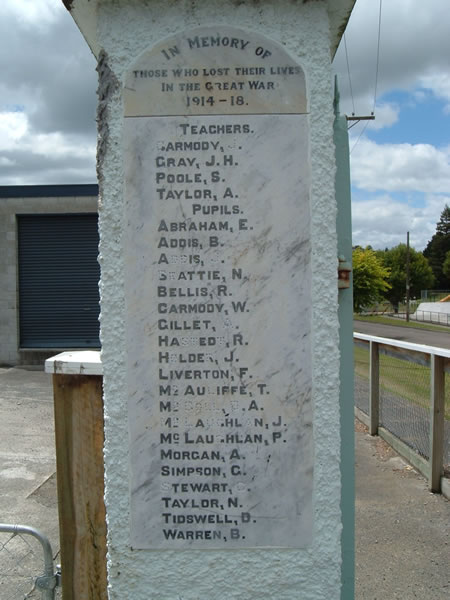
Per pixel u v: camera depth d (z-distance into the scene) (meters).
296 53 1.95
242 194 1.95
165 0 1.94
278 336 1.95
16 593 3.25
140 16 1.95
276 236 1.95
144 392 1.96
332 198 1.95
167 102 1.95
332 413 1.96
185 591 1.96
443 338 31.41
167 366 1.96
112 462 1.97
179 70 1.95
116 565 1.97
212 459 1.96
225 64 1.94
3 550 3.81
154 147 1.95
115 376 1.96
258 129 1.95
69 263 14.82
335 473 1.96
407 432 5.70
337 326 1.96
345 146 2.08
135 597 1.97
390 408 6.23
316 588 1.96
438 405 4.68
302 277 1.95
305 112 1.95
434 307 61.41
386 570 3.46
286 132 1.95
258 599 1.96
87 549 2.19
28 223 14.81
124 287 1.95
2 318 14.62
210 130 1.94
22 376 12.91
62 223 14.81
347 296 2.09
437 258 99.62
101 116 1.96
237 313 1.95
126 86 1.95
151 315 1.95
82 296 14.81
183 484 1.96
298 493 1.96
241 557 1.96
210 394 1.96
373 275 34.41
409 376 5.61
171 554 1.96
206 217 1.95
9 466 5.80
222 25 1.95
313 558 1.96
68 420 2.19
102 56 1.96
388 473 5.21
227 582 1.96
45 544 2.56
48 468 5.74
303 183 1.95
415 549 3.72
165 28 1.95
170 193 1.95
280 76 1.95
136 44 1.95
